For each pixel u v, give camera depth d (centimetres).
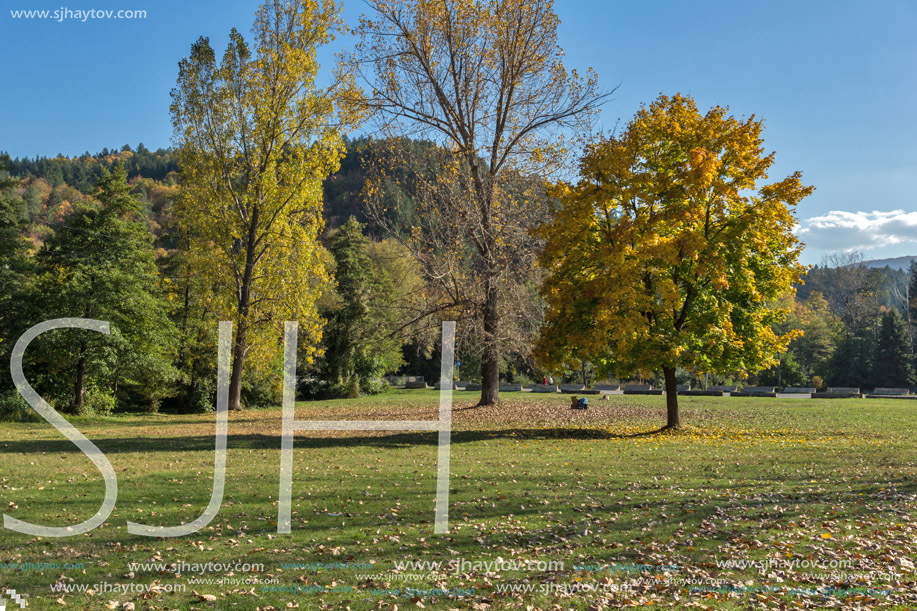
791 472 1266
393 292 5300
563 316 2094
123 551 745
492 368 3098
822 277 10069
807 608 581
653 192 1911
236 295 3319
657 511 933
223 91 3120
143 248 3516
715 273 1844
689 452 1570
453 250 2670
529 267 2622
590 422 2488
